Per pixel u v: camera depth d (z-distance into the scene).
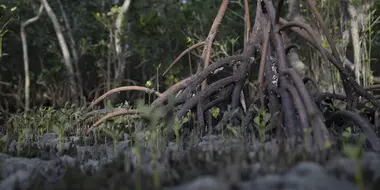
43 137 4.89
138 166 2.81
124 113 4.86
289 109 3.87
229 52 10.97
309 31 4.36
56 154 3.84
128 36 11.30
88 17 12.27
